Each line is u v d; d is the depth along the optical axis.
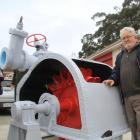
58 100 3.21
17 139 2.93
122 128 3.16
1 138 5.00
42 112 3.09
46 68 3.40
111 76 3.29
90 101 2.79
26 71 3.77
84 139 2.74
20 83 3.62
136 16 34.03
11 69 3.69
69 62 2.91
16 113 2.78
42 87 3.73
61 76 3.30
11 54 3.47
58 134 3.04
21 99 3.66
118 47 15.89
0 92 6.73
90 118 2.75
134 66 3.15
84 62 3.59
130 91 3.17
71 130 2.96
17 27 3.47
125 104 3.23
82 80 2.80
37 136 2.74
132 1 35.12
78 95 2.79
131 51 3.21
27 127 2.71
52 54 3.09
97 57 18.72
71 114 3.05
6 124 6.77
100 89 2.94
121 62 3.27
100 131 2.82
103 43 37.34
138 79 3.15
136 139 3.23
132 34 3.20
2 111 9.96
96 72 3.84
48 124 3.14
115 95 3.18
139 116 3.11
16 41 3.47
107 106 2.99
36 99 3.77
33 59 3.70
